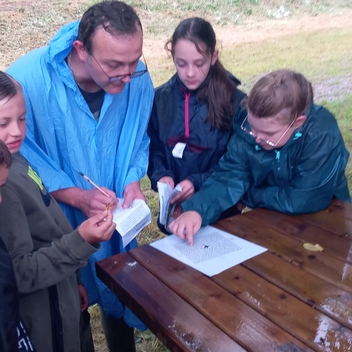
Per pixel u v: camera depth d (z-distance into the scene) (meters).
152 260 1.58
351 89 4.18
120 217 1.74
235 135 2.04
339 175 1.92
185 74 2.10
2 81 1.38
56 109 1.82
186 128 2.25
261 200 1.97
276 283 1.42
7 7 5.41
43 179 1.82
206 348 1.14
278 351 1.12
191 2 5.73
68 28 1.81
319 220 1.85
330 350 1.12
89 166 1.92
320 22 5.38
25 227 1.28
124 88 1.96
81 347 1.63
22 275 1.24
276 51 4.76
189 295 1.37
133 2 5.62
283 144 1.83
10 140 1.40
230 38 5.07
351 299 1.33
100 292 2.01
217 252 1.62
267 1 5.75
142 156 2.14
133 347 2.28
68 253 1.30
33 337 1.38
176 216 2.06
